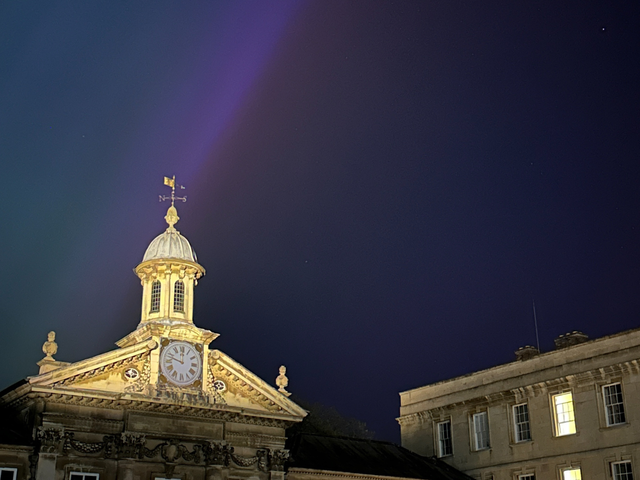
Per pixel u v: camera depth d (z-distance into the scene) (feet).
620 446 145.48
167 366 133.80
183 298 142.10
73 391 124.77
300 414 144.05
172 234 146.92
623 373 147.74
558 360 158.92
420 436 183.73
